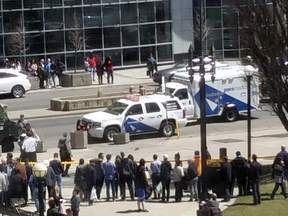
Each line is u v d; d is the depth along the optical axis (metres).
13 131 44.62
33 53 74.12
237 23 37.56
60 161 35.25
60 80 69.19
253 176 32.34
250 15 36.31
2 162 32.91
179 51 80.00
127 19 77.50
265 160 41.56
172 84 51.75
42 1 73.69
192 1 79.81
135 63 78.38
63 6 74.50
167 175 33.47
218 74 52.44
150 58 71.94
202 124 32.19
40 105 60.06
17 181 31.44
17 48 72.81
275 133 49.47
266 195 33.94
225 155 35.00
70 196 34.66
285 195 33.28
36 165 27.75
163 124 48.44
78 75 68.50
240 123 52.97
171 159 41.75
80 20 75.38
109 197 34.19
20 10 73.00
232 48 78.19
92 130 46.94
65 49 75.12
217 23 78.81
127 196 35.12
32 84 67.81
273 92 36.44
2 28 72.56
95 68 71.50
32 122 53.97
